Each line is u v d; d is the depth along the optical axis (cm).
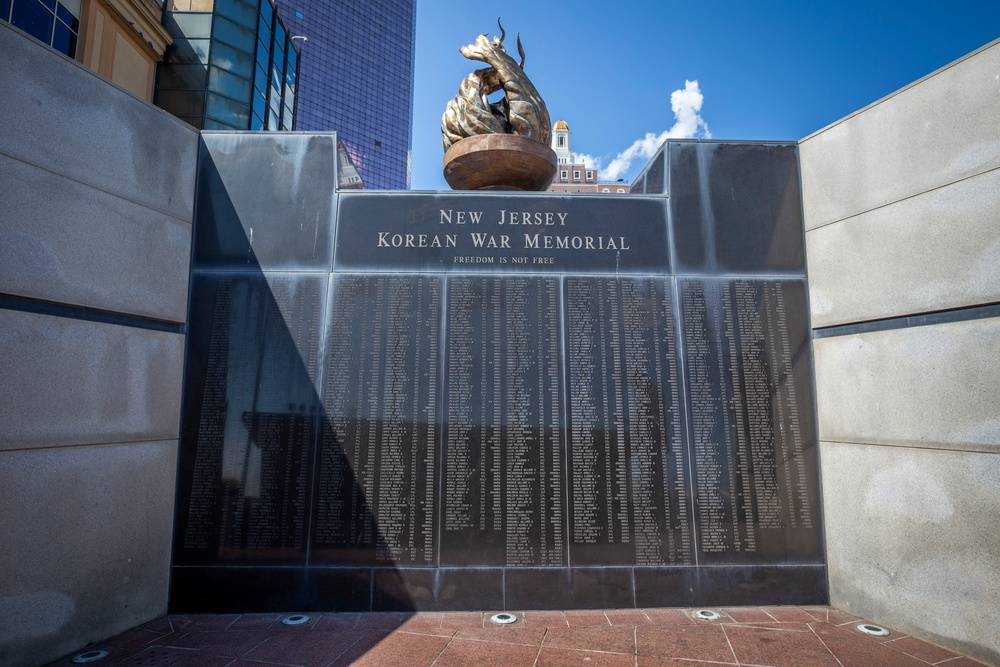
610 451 480
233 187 511
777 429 486
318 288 500
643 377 494
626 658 372
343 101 7412
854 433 455
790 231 517
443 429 480
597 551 465
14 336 359
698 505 474
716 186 525
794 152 529
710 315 505
